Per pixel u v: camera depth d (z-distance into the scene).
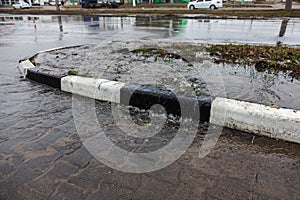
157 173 1.99
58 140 2.46
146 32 10.23
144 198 1.74
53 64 5.17
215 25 12.74
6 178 1.95
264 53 5.73
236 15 17.03
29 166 2.08
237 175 1.95
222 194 1.77
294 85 3.79
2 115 2.98
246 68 4.69
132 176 1.96
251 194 1.77
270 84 3.85
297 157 2.16
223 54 5.79
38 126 2.72
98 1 29.91
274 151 2.24
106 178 1.94
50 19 18.84
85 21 16.44
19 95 3.60
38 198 1.76
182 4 34.06
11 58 6.05
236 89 3.64
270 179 1.91
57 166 2.08
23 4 39.41
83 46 7.34
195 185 1.86
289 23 13.30
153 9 25.03
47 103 3.31
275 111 2.45
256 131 2.48
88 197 1.76
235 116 2.56
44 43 8.29
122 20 16.28
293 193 1.77
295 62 4.91
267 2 39.53
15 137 2.51
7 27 13.70
